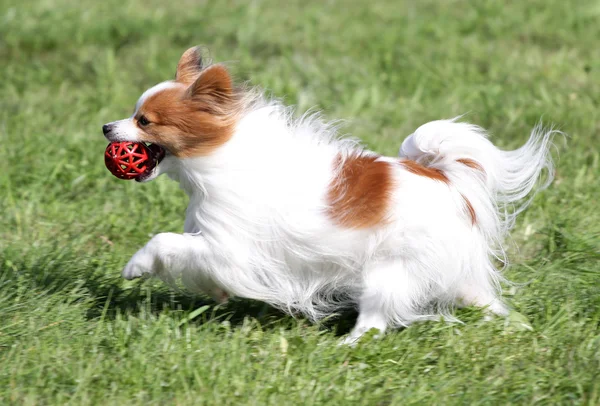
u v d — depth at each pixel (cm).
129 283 889
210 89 723
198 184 746
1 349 753
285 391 700
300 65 1639
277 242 755
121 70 1645
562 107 1377
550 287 890
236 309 847
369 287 766
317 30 1894
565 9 2003
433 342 785
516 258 966
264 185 738
